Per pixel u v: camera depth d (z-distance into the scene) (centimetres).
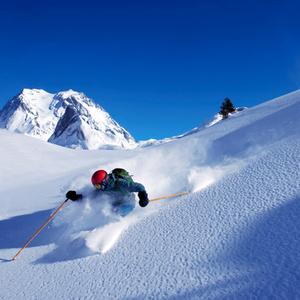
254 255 304
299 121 729
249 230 348
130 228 460
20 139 2014
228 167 592
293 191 400
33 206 824
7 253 519
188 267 325
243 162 589
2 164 1563
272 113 1119
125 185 502
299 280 253
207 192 499
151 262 358
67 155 1925
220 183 518
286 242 305
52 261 438
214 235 367
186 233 395
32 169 1562
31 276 412
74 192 552
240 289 266
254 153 627
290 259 280
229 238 350
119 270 363
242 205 414
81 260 412
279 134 697
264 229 339
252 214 380
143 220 474
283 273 266
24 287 389
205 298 270
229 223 382
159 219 460
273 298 245
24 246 511
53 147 2088
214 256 326
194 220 421
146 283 322
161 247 383
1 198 1047
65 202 566
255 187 454
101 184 512
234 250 325
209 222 402
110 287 336
